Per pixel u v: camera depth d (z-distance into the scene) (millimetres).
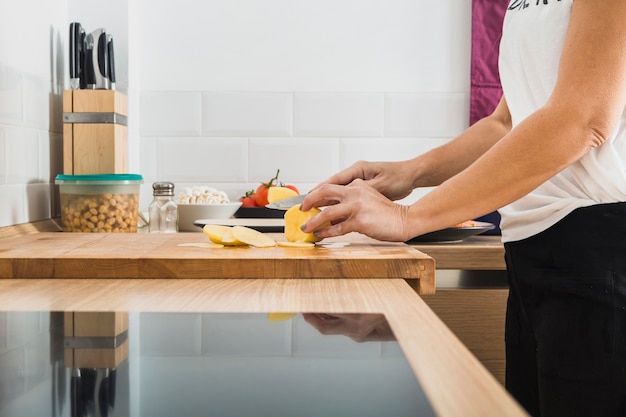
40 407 336
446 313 1418
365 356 456
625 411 982
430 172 1315
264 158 2070
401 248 1062
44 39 1613
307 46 2057
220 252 981
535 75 1073
